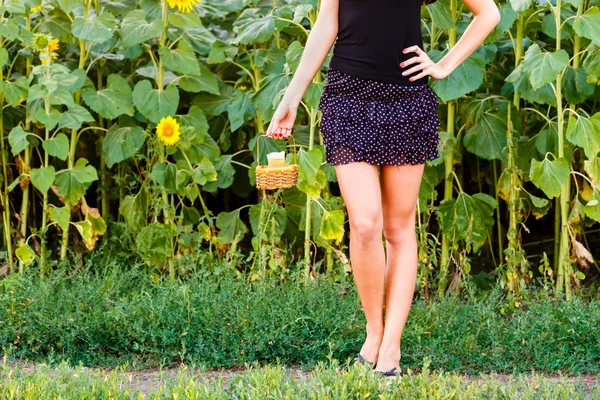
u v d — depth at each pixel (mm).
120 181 6219
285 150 6082
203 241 6340
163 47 5941
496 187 6262
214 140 6668
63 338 4637
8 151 6496
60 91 5691
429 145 3938
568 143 5629
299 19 5625
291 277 5355
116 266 5566
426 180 5691
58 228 6578
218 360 4508
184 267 5727
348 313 4773
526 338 4602
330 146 3904
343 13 3867
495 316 4922
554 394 3439
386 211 4035
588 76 5336
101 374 3938
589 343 4539
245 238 7273
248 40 5727
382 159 3850
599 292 5758
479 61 5492
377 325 4082
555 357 4473
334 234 5473
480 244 5703
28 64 6281
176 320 4668
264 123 6078
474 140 5844
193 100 6453
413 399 3230
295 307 4789
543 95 5586
